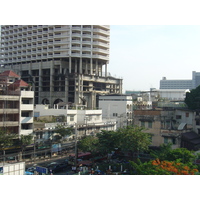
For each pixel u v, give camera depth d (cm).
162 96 10694
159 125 4697
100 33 10194
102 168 4169
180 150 3425
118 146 4166
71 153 5638
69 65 9862
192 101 5744
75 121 6250
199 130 5041
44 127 5231
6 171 2492
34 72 10812
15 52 11112
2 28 11288
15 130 4725
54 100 10119
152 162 2950
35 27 10338
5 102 4550
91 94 10031
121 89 11838
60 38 9962
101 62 11169
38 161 4894
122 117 7631
